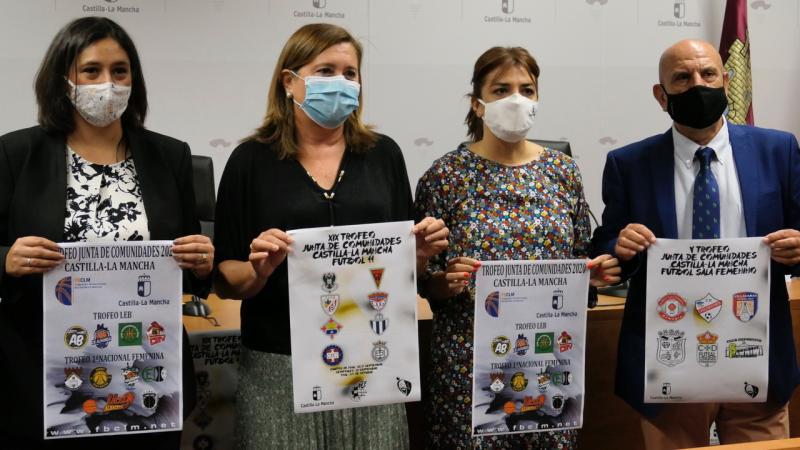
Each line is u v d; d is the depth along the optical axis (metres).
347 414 1.95
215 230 2.02
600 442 2.71
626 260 2.15
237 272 1.91
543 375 2.05
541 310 2.04
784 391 2.16
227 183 2.00
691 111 2.09
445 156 2.24
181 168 1.97
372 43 4.03
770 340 2.17
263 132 2.03
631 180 2.25
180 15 3.83
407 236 1.91
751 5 4.45
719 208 2.12
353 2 3.99
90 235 1.79
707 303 2.10
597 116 4.34
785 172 2.14
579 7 4.26
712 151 2.14
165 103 3.85
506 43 4.20
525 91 2.16
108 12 3.76
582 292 2.06
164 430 1.86
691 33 4.41
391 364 1.92
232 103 3.92
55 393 1.79
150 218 1.85
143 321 1.82
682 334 2.11
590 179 4.37
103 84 1.78
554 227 2.12
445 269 2.14
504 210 2.12
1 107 3.69
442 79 4.14
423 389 2.50
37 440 1.80
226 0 3.87
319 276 1.88
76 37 1.77
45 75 1.80
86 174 1.84
